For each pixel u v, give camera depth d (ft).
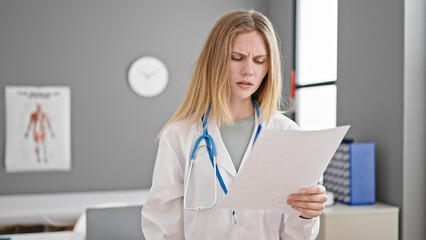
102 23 12.46
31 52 12.06
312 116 10.38
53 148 12.19
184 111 3.52
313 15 10.41
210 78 3.30
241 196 2.84
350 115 8.16
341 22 8.48
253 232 3.26
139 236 5.81
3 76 11.91
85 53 12.39
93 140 12.50
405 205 6.59
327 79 9.75
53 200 11.55
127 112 12.67
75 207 10.89
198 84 3.41
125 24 12.60
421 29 6.65
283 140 2.56
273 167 2.68
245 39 3.09
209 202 3.24
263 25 3.17
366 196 6.80
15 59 11.97
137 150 12.78
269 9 13.16
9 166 11.93
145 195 12.13
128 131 12.71
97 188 12.55
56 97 12.19
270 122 3.49
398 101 6.70
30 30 12.05
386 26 7.00
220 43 3.14
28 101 12.04
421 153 6.67
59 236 6.31
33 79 12.09
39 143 12.11
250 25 3.12
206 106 3.36
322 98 9.89
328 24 9.70
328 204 6.64
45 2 12.11
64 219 10.59
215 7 13.14
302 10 11.03
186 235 3.33
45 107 12.14
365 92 7.63
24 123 12.01
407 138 6.61
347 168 6.85
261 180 2.75
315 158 2.73
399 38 6.67
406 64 6.58
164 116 12.89
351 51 8.11
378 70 7.23
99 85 12.49
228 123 3.35
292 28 11.40
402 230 6.61
